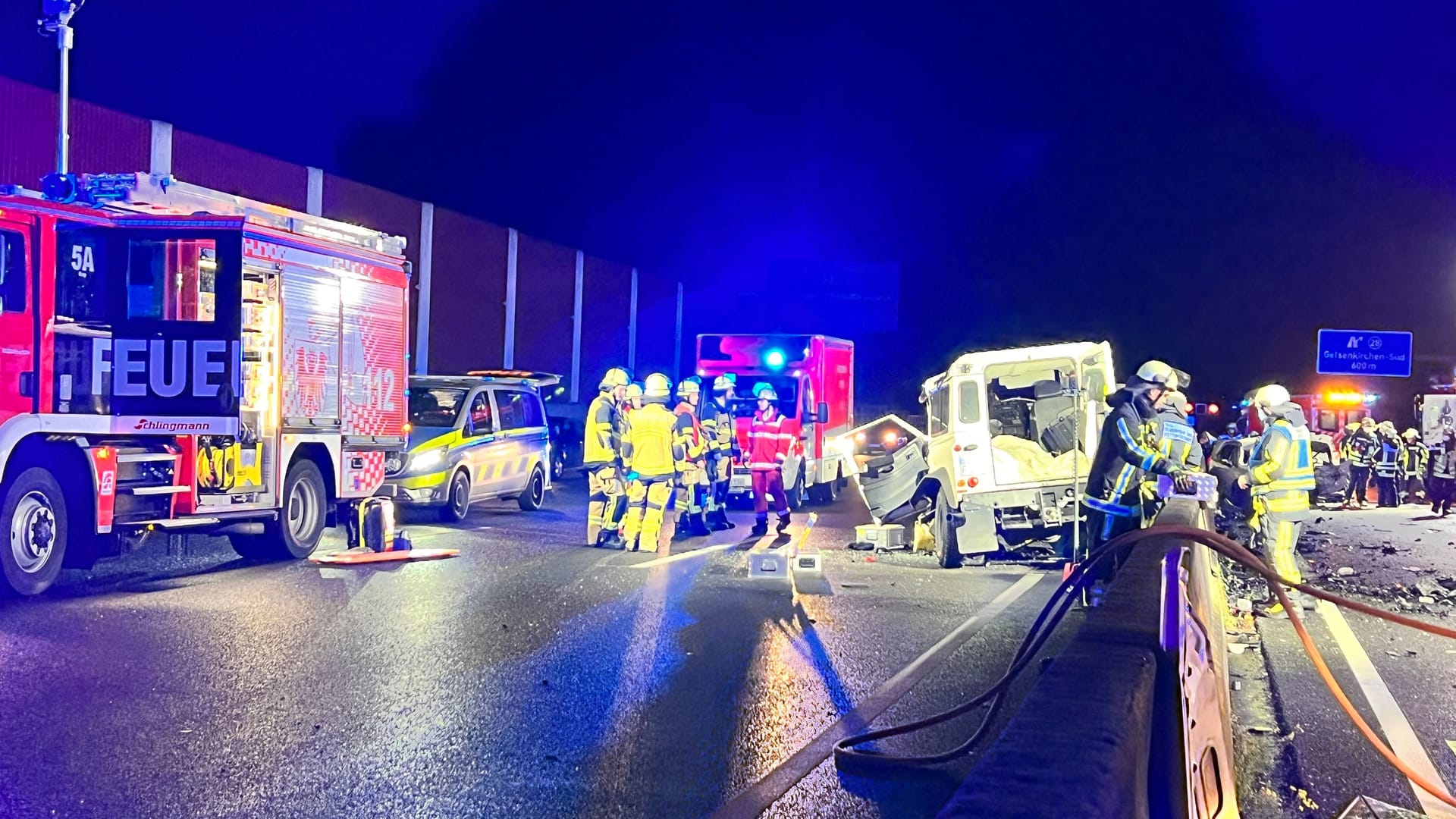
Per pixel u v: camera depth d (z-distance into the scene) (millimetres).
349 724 6023
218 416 10148
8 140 18766
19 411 9406
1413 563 14414
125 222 10133
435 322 30859
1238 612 9359
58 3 13086
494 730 5996
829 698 6766
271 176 24203
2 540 9281
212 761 5391
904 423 15016
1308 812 5055
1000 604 10117
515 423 18344
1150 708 3498
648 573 11477
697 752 5699
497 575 11312
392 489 15508
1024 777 2486
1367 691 7238
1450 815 4973
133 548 10680
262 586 10398
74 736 5711
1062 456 12391
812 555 10703
